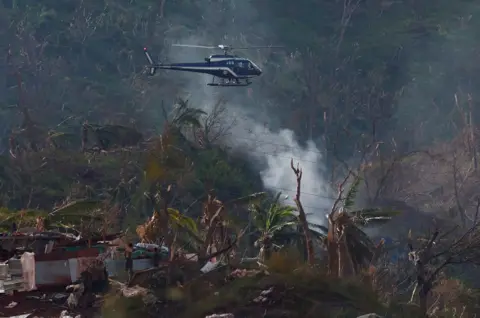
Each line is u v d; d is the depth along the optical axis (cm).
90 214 3152
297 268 2530
